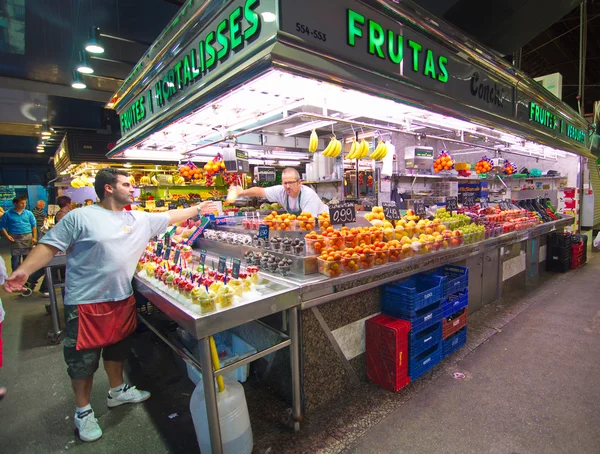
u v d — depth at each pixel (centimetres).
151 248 313
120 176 221
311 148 305
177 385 267
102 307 213
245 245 273
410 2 241
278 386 236
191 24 228
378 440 193
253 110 260
